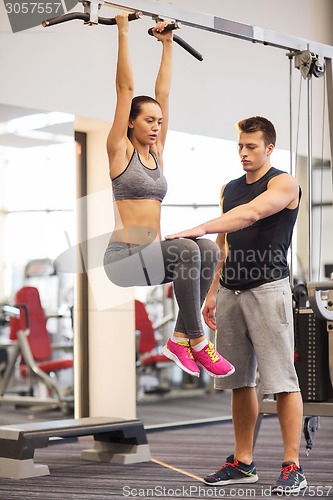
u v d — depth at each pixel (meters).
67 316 6.97
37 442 5.27
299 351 5.10
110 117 6.89
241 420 4.76
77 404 7.09
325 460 5.63
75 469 5.48
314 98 8.92
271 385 4.44
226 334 4.64
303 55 4.94
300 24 9.07
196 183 7.61
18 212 6.30
